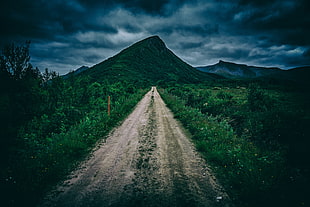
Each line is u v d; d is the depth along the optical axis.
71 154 5.33
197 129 8.16
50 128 6.86
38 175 3.84
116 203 3.14
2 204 2.95
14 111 5.12
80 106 10.69
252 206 3.07
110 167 4.59
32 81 5.94
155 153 5.62
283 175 3.73
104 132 8.07
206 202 3.20
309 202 2.98
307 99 14.20
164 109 16.17
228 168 4.43
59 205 3.05
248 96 11.13
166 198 3.30
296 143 5.11
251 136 6.78
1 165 3.98
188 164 4.80
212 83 90.38
